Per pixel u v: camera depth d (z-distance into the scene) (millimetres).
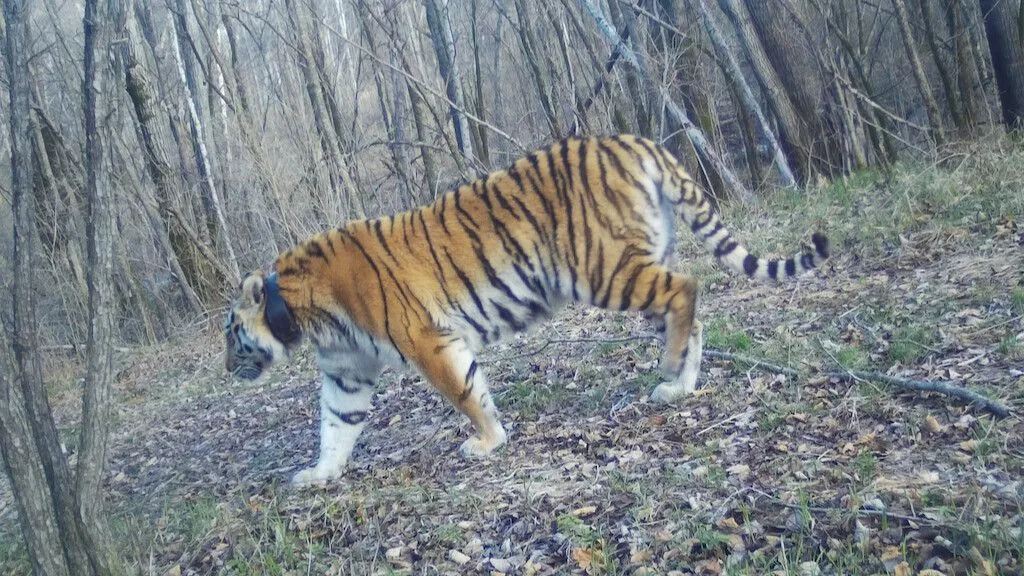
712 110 12562
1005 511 3498
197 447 7371
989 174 8359
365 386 5555
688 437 4879
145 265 13922
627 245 5062
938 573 3213
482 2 16938
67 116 14945
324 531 4688
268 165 11969
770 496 4020
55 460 3709
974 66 12266
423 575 4078
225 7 14742
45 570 3672
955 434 4215
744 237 8820
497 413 5398
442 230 5098
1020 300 5410
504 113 16141
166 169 12555
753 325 6477
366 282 5066
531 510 4414
